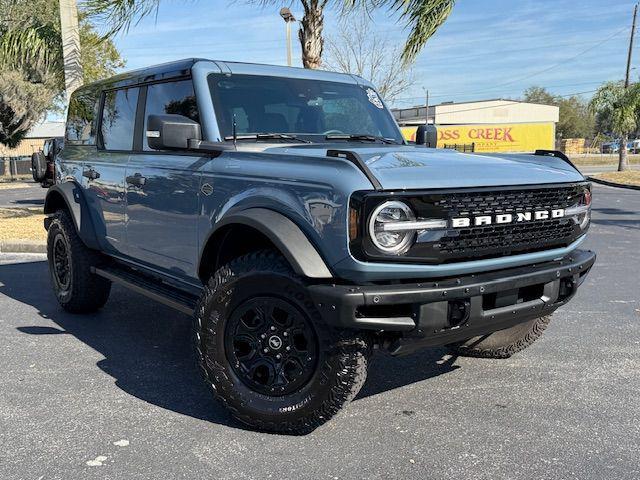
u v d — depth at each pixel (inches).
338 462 128.8
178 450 133.9
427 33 362.0
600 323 233.0
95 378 176.7
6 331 221.6
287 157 140.5
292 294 133.0
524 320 147.6
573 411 154.9
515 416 151.9
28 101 1225.4
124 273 213.3
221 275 142.7
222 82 174.2
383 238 123.6
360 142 184.2
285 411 136.5
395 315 128.8
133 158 193.6
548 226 145.1
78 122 244.8
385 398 163.3
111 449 134.2
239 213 141.1
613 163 2139.5
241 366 141.9
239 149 157.5
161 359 193.6
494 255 138.6
